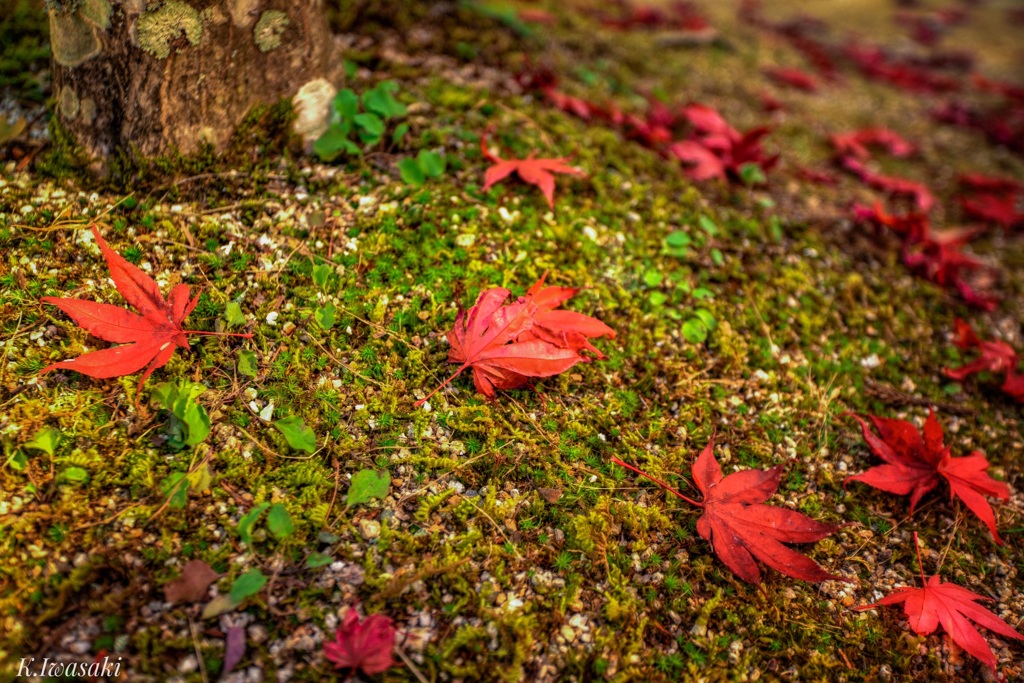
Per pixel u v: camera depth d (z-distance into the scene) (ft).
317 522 1.30
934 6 5.40
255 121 1.55
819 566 1.32
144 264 1.44
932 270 1.84
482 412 1.42
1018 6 5.47
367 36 1.91
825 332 1.65
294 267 1.49
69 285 1.40
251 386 1.40
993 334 1.75
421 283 1.51
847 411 1.54
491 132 1.76
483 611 1.27
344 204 1.57
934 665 1.31
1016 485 1.52
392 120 1.69
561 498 1.37
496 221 1.61
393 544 1.30
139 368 1.33
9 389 1.33
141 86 1.44
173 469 1.32
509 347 1.37
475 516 1.34
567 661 1.25
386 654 1.19
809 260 1.77
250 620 1.23
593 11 2.94
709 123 1.98
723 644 1.29
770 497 1.40
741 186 1.95
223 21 1.44
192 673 1.19
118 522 1.27
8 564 1.22
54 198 1.46
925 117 3.15
